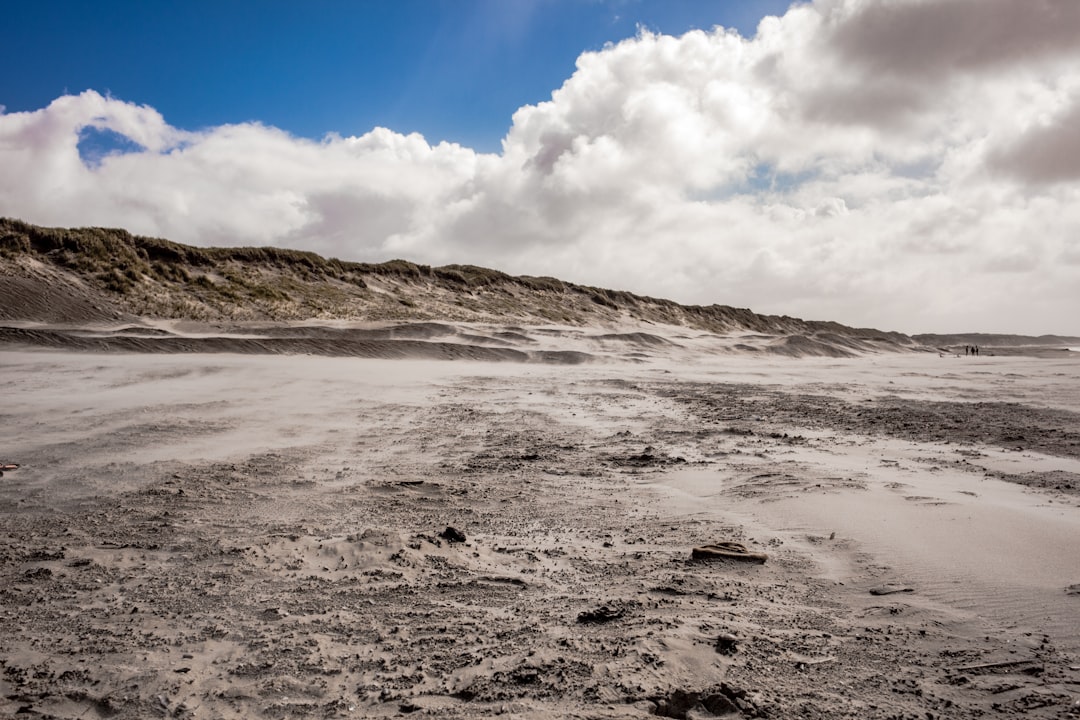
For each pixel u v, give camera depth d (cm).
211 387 1830
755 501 762
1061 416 1555
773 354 5197
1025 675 349
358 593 502
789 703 328
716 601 475
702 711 323
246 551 590
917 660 374
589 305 6862
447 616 457
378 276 5622
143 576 537
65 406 1444
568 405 1753
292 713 331
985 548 552
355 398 1741
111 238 4100
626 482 895
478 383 2212
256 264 4891
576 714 319
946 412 1644
